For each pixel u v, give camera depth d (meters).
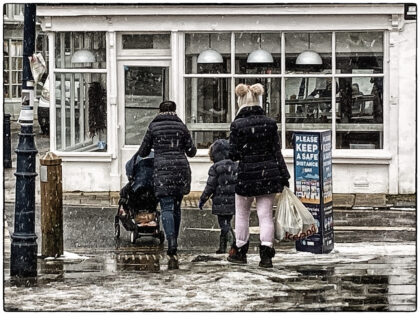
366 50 19.48
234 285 11.82
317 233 13.73
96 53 19.89
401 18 19.17
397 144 19.48
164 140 13.59
